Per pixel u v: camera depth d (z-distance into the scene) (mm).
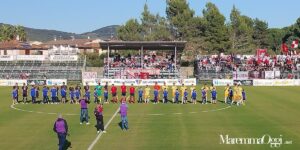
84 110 35906
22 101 52875
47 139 30047
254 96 57312
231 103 49094
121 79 75312
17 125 35719
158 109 44906
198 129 33344
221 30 120875
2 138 30516
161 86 68250
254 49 129000
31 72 86875
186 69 95375
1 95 60094
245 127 34094
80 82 81562
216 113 41969
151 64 90062
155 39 120875
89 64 99562
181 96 55344
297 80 75688
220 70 85000
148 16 123812
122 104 33438
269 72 80812
